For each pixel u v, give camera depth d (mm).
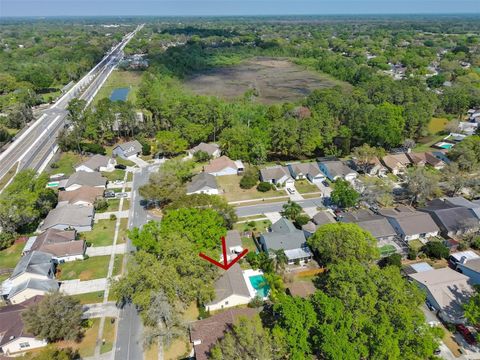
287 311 41375
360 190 82625
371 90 151375
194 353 44438
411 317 40625
